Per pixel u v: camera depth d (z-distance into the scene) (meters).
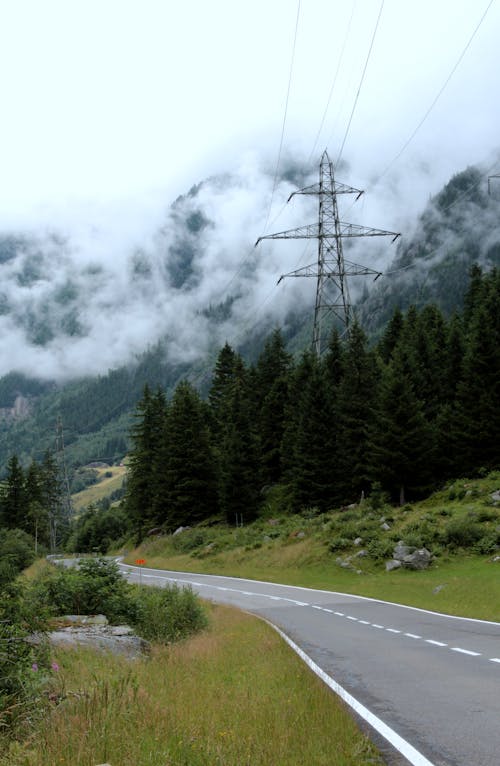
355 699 9.15
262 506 74.75
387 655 13.76
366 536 46.81
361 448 66.44
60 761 5.12
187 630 19.47
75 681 8.71
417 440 58.84
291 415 79.81
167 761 5.24
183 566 61.31
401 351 76.19
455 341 77.50
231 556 58.84
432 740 6.80
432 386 76.00
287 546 54.72
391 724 7.57
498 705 8.39
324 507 66.06
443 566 38.28
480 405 60.84
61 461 141.38
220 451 84.88
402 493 58.78
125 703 6.87
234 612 26.39
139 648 13.87
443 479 61.97
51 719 6.26
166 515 85.31
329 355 87.88
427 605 27.12
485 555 38.12
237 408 85.75
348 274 68.75
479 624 19.62
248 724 6.82
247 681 10.09
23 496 118.12
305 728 6.75
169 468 83.06
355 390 70.38
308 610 27.30
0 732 6.20
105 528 127.94
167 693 8.57
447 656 13.15
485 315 63.94
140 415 95.56
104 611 18.30
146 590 24.22
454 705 8.52
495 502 46.59
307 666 12.02
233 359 105.62
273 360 96.00
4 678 6.90
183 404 83.06
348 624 21.17
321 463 67.06
